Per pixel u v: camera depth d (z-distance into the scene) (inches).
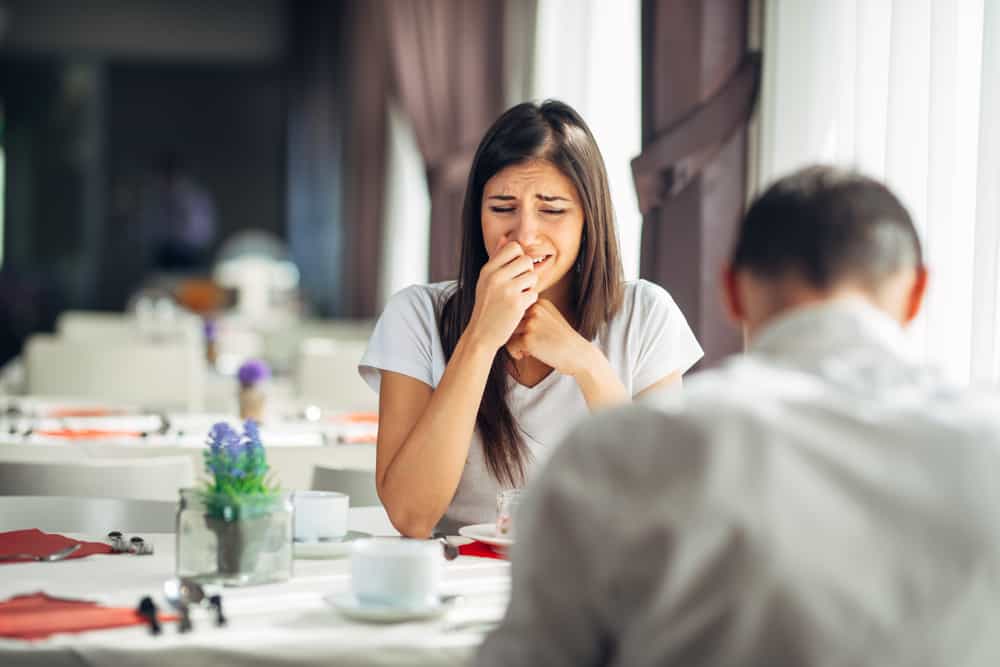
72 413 166.2
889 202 48.3
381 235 376.5
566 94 203.0
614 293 91.0
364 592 62.1
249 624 59.3
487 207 87.7
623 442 43.9
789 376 45.4
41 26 581.3
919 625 42.1
